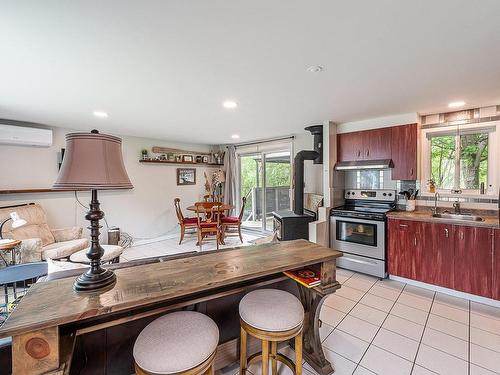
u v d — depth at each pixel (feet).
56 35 4.90
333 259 5.49
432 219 9.70
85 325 4.03
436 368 5.85
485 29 4.75
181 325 4.02
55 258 10.67
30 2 3.91
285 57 5.90
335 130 13.12
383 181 12.73
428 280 9.87
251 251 5.77
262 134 16.42
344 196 13.99
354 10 4.20
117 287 3.87
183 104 9.52
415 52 5.66
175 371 3.35
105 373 4.53
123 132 15.34
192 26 4.66
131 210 16.87
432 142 11.57
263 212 19.48
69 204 14.33
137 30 4.77
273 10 4.20
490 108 10.01
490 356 6.25
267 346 4.70
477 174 10.57
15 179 12.56
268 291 5.33
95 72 6.63
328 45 5.37
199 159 20.17
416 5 4.07
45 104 9.43
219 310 5.65
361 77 7.09
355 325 7.56
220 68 6.47
